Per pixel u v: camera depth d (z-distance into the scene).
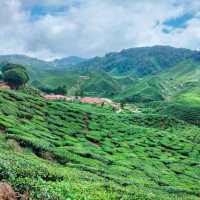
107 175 63.53
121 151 107.25
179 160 116.56
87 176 52.34
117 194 37.88
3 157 38.22
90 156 83.69
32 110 122.62
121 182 60.66
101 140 116.75
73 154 79.00
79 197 31.09
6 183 25.45
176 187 76.38
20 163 37.53
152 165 99.81
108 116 185.62
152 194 50.22
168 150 130.50
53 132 103.56
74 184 35.97
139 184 64.88
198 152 137.62
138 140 133.62
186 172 101.38
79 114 150.12
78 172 56.22
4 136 70.12
